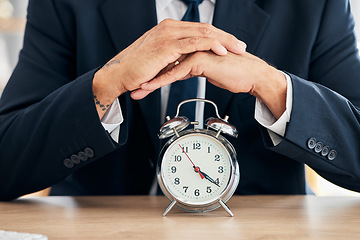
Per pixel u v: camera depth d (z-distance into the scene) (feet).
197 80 5.66
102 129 4.55
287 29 5.69
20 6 10.76
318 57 5.76
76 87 4.62
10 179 4.94
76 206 4.64
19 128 4.90
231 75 4.57
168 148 4.23
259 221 3.87
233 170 4.20
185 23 4.62
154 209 4.43
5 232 3.17
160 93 5.57
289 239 3.28
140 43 4.69
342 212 4.24
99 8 5.78
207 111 5.57
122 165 5.80
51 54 5.84
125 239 3.30
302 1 5.67
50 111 4.68
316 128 4.64
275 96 4.65
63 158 4.72
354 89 5.63
